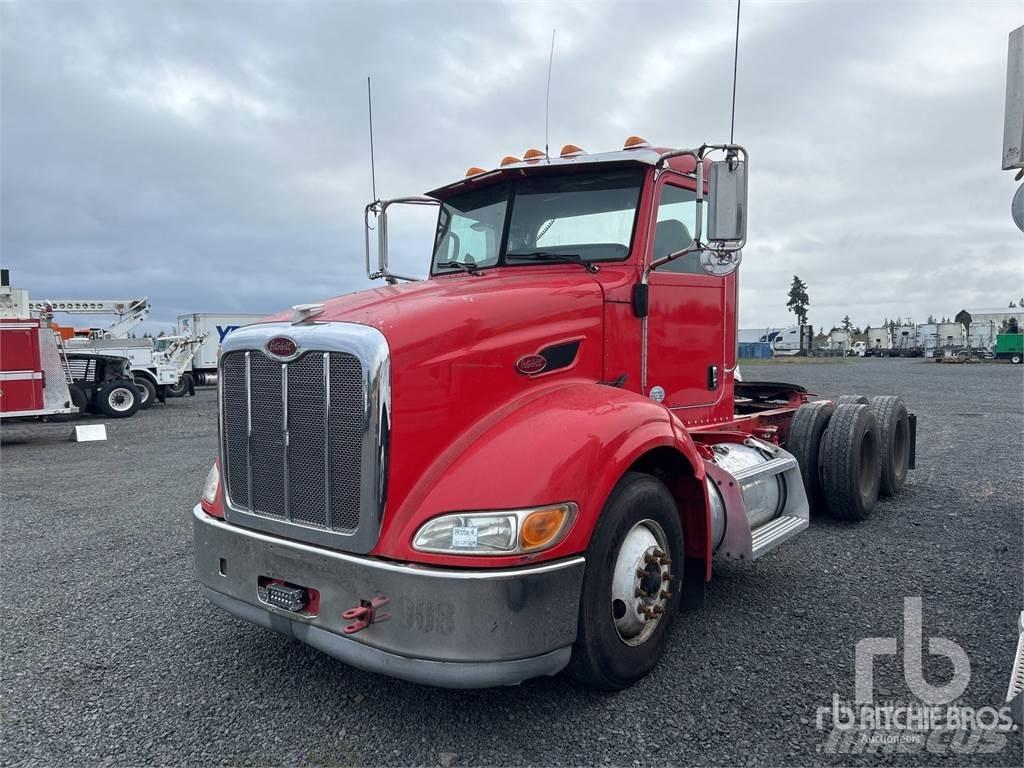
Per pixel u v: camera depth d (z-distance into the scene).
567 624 2.80
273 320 3.29
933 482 7.66
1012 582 4.47
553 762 2.70
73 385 17.88
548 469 2.80
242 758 2.79
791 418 6.27
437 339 2.95
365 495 2.78
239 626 4.12
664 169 4.08
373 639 2.72
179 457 11.11
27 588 4.89
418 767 2.70
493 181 4.51
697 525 3.66
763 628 3.85
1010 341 48.44
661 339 4.16
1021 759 2.67
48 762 2.79
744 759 2.69
